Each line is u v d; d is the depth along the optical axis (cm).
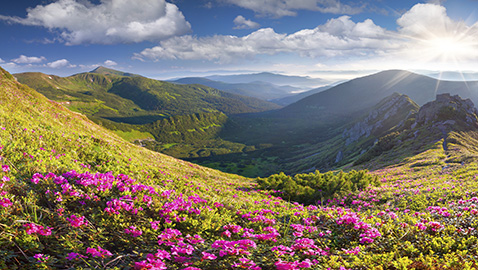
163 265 559
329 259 739
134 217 859
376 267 661
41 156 1281
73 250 597
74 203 864
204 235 858
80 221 702
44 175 999
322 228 1037
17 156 1161
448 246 771
